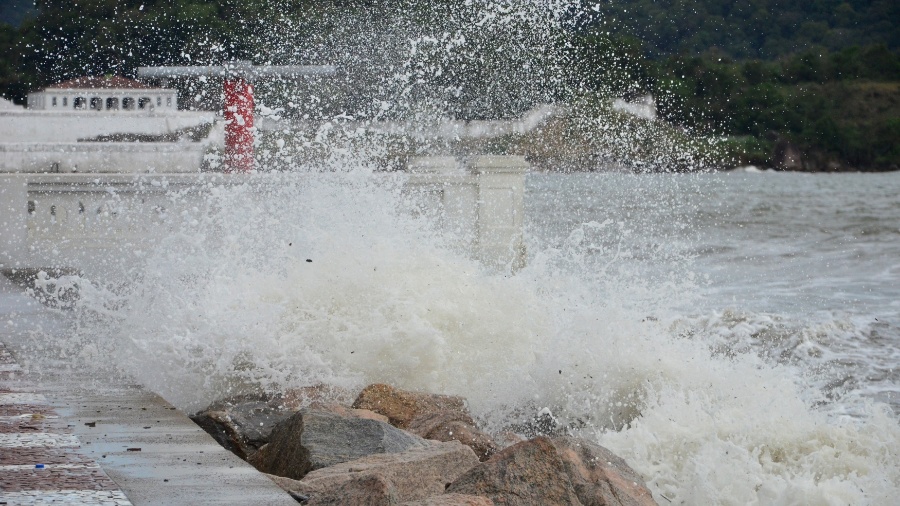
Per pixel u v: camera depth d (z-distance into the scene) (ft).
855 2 452.35
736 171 404.77
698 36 387.96
